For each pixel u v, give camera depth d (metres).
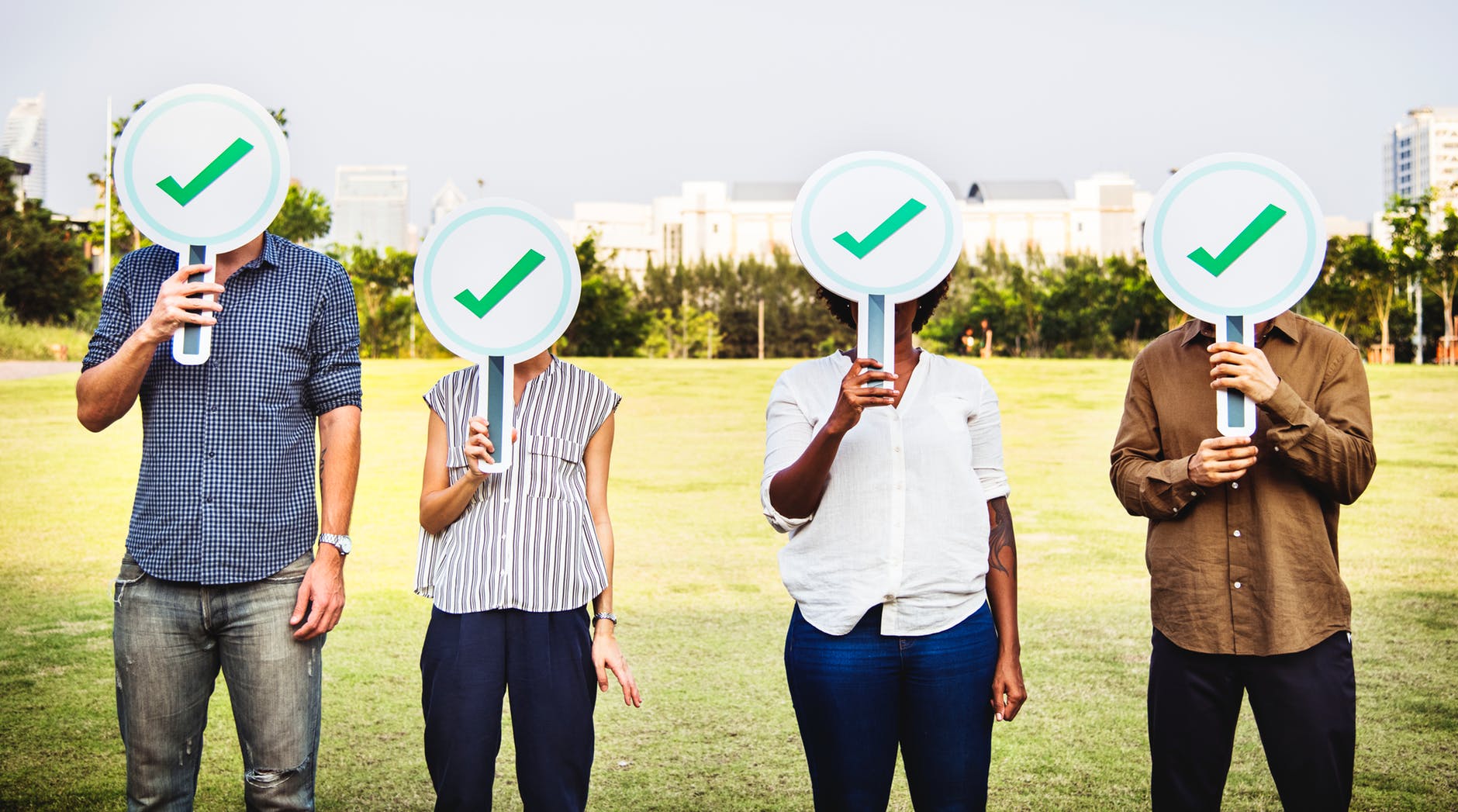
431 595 2.76
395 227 187.88
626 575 7.34
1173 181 2.58
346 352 2.77
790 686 2.53
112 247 31.08
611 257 47.50
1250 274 2.55
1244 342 2.54
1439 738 4.11
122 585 2.57
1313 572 2.51
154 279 2.70
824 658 2.42
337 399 2.74
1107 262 46.59
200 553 2.53
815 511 2.47
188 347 2.48
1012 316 48.25
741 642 5.64
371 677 5.02
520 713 2.64
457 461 2.75
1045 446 14.65
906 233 2.43
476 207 2.68
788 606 6.48
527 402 2.79
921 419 2.47
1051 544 8.32
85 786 3.69
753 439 15.45
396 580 7.14
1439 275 33.91
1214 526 2.58
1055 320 47.22
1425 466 12.02
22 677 4.93
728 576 7.30
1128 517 9.50
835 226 2.44
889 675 2.41
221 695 4.79
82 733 4.21
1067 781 3.77
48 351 29.58
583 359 31.77
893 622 2.40
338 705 4.61
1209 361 2.69
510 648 2.64
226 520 2.54
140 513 2.57
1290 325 2.62
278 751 2.61
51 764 3.89
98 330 2.67
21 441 13.70
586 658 2.74
